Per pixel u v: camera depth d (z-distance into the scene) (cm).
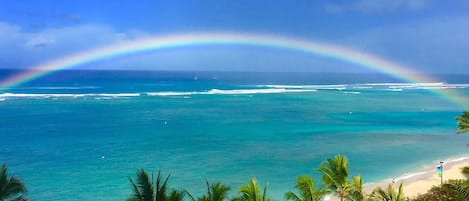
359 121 7531
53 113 7738
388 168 4184
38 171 3819
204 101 10869
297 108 9588
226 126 6675
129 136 5603
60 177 3653
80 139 5312
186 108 9162
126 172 3844
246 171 3972
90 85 17462
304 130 6400
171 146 5025
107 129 6131
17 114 7494
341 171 2312
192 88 16450
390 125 7056
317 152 4850
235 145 5159
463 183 1862
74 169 3909
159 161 4278
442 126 6975
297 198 2228
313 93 14800
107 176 3709
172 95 12556
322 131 6331
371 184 3609
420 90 17825
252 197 1892
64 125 6388
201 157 4491
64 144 4988
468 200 1711
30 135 5500
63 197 3172
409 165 4309
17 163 4075
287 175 3862
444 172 4006
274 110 9112
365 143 5425
